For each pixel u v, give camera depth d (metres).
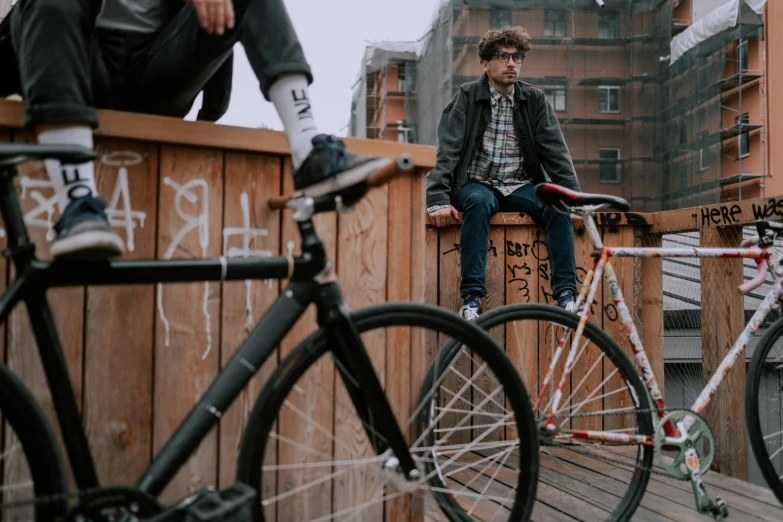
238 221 1.80
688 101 31.78
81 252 1.30
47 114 1.41
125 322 1.67
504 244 3.32
